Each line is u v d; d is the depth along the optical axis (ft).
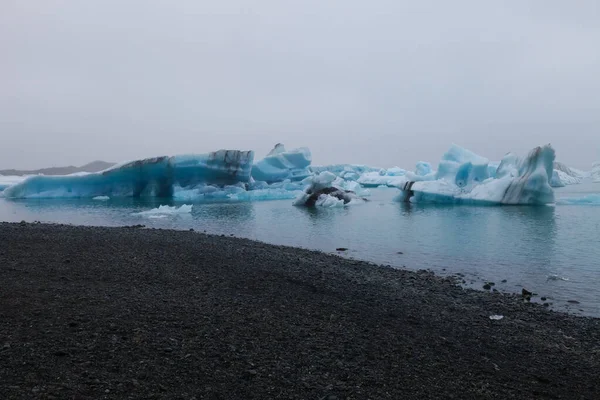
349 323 19.70
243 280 26.20
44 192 119.34
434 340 18.45
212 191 120.57
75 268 26.13
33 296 19.42
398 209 90.58
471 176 105.29
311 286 25.91
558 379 15.44
